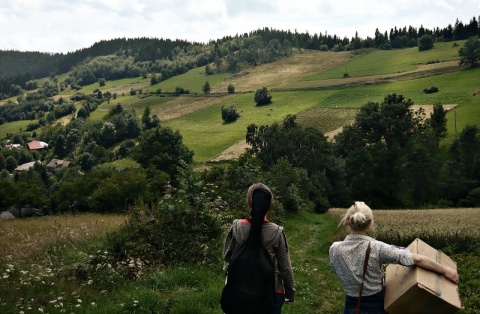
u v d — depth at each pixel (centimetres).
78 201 6159
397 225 2166
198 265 1005
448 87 15738
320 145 7762
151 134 9431
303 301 899
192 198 1198
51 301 700
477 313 826
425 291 379
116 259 1014
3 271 918
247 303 404
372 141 8912
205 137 15750
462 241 1588
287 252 436
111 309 699
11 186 6950
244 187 2780
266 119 17050
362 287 424
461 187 8281
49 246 1256
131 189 4472
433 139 8781
